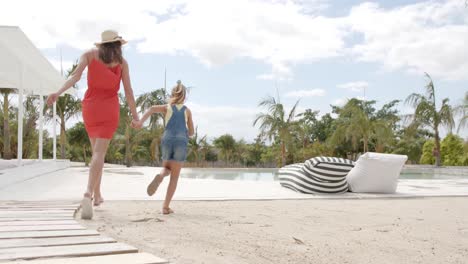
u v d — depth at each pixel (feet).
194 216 13.85
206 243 9.58
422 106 78.33
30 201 16.28
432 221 14.35
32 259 7.10
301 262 8.31
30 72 41.06
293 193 24.40
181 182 31.89
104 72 13.30
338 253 9.19
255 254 8.75
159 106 14.29
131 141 89.20
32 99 76.43
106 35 13.46
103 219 12.48
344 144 103.04
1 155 78.84
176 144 13.91
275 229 11.85
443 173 67.21
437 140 79.05
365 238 10.97
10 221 11.18
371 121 81.87
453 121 76.59
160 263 7.09
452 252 9.70
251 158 112.57
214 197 20.34
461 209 18.10
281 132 74.08
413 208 18.22
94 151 13.26
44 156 100.42
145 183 29.01
